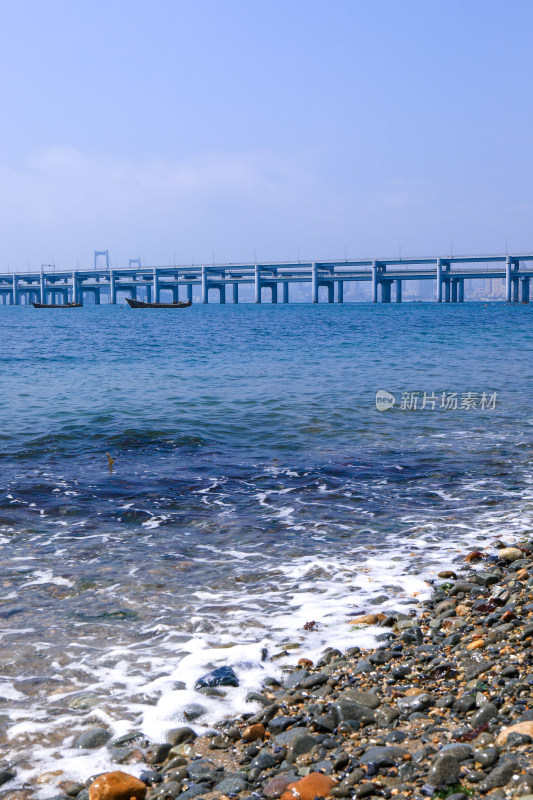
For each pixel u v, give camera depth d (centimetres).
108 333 9281
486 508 1331
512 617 784
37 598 904
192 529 1216
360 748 545
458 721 575
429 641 758
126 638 782
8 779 529
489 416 2372
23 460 1759
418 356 4897
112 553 1087
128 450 1878
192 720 609
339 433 2095
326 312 19675
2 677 689
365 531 1200
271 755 545
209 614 847
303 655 731
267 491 1466
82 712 623
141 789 507
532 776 466
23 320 15312
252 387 3183
